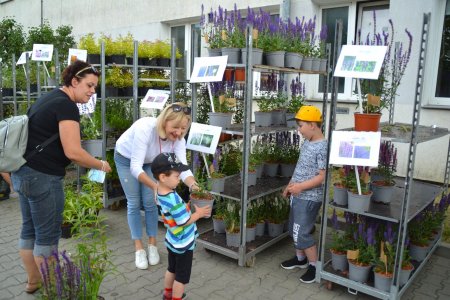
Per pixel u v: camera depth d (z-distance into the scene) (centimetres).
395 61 367
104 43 497
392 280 296
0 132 265
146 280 351
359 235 326
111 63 540
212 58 366
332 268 342
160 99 463
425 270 376
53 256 271
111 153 527
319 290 338
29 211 299
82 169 536
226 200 407
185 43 982
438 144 607
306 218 345
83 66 283
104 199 512
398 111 640
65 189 487
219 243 390
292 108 447
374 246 320
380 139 291
